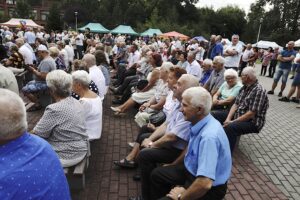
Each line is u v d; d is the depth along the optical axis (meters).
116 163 4.29
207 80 6.59
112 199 3.58
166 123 3.86
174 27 58.78
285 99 10.23
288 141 5.97
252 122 4.61
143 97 6.41
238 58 8.94
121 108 6.64
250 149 5.40
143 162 3.32
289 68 10.84
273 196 3.81
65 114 3.19
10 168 1.63
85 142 3.46
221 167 2.50
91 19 62.00
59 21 49.59
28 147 1.74
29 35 18.91
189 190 2.41
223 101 5.35
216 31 73.50
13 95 1.72
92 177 4.06
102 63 7.53
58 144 3.25
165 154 3.33
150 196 3.29
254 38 62.69
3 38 18.86
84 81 4.08
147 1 69.75
